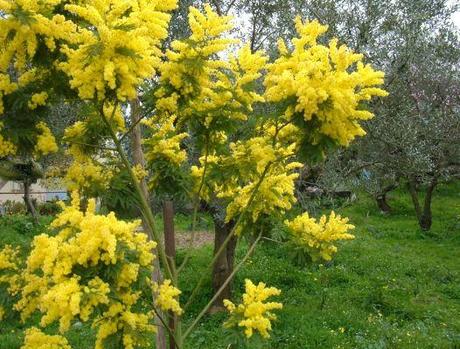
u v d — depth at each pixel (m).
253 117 3.41
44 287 2.62
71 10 2.68
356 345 6.10
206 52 3.03
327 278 8.80
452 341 6.31
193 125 3.28
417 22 8.91
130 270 2.46
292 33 8.43
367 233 13.16
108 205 3.36
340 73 2.83
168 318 3.59
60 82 3.05
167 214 3.95
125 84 2.72
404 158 9.41
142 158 3.67
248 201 3.54
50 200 17.30
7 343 5.98
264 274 8.87
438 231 13.37
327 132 2.88
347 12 8.62
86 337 6.19
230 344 2.96
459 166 11.38
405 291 8.35
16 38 2.73
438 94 10.74
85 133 3.44
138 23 2.81
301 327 6.54
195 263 9.73
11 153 3.13
